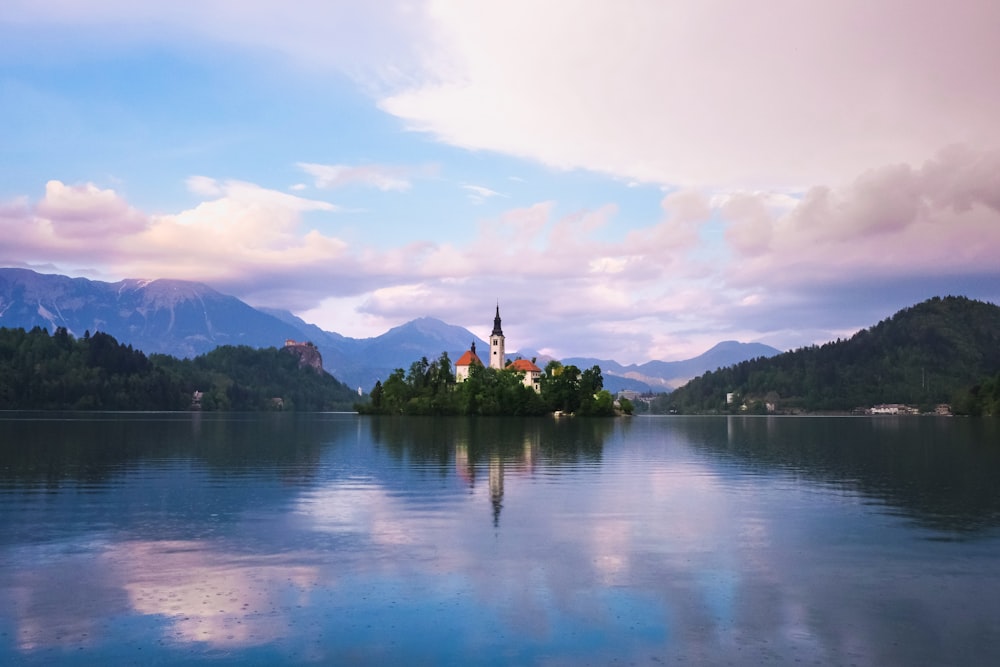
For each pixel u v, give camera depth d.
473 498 38.22
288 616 18.42
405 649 16.38
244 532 28.55
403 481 45.97
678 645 16.64
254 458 63.34
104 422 158.75
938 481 47.47
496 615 18.56
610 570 22.84
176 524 30.23
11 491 40.59
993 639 17.02
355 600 19.70
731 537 27.94
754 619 18.34
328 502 36.50
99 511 33.53
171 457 63.94
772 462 63.25
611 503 36.62
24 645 16.48
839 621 18.20
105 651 16.16
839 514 33.56
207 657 15.88
